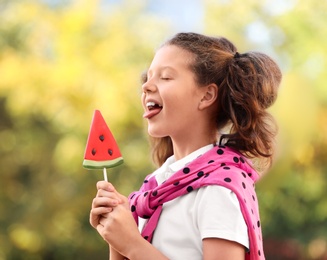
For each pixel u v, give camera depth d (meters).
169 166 2.70
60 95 10.94
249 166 2.67
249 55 2.77
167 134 2.69
